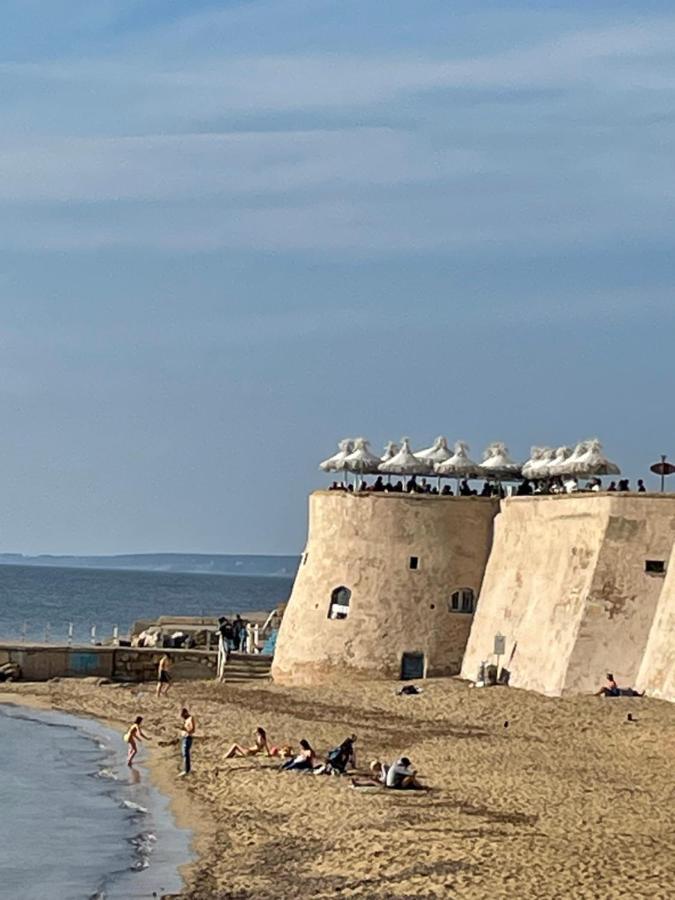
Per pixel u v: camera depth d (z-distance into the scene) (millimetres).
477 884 36094
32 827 47594
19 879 40750
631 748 55531
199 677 87312
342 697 71938
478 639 75375
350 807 46594
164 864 41875
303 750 55531
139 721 59438
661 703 62062
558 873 36750
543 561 71500
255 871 39844
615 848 39312
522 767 52281
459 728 61750
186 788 53062
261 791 50844
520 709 64000
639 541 65875
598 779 49719
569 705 63312
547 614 69312
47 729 69688
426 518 77438
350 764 53688
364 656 76438
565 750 55688
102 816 49406
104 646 89812
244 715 68562
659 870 36812
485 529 78000
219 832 45562
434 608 76812
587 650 65500
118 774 56938
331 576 78125
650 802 45781
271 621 107875
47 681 85500
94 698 78625
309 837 43219
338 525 78562
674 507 65625
